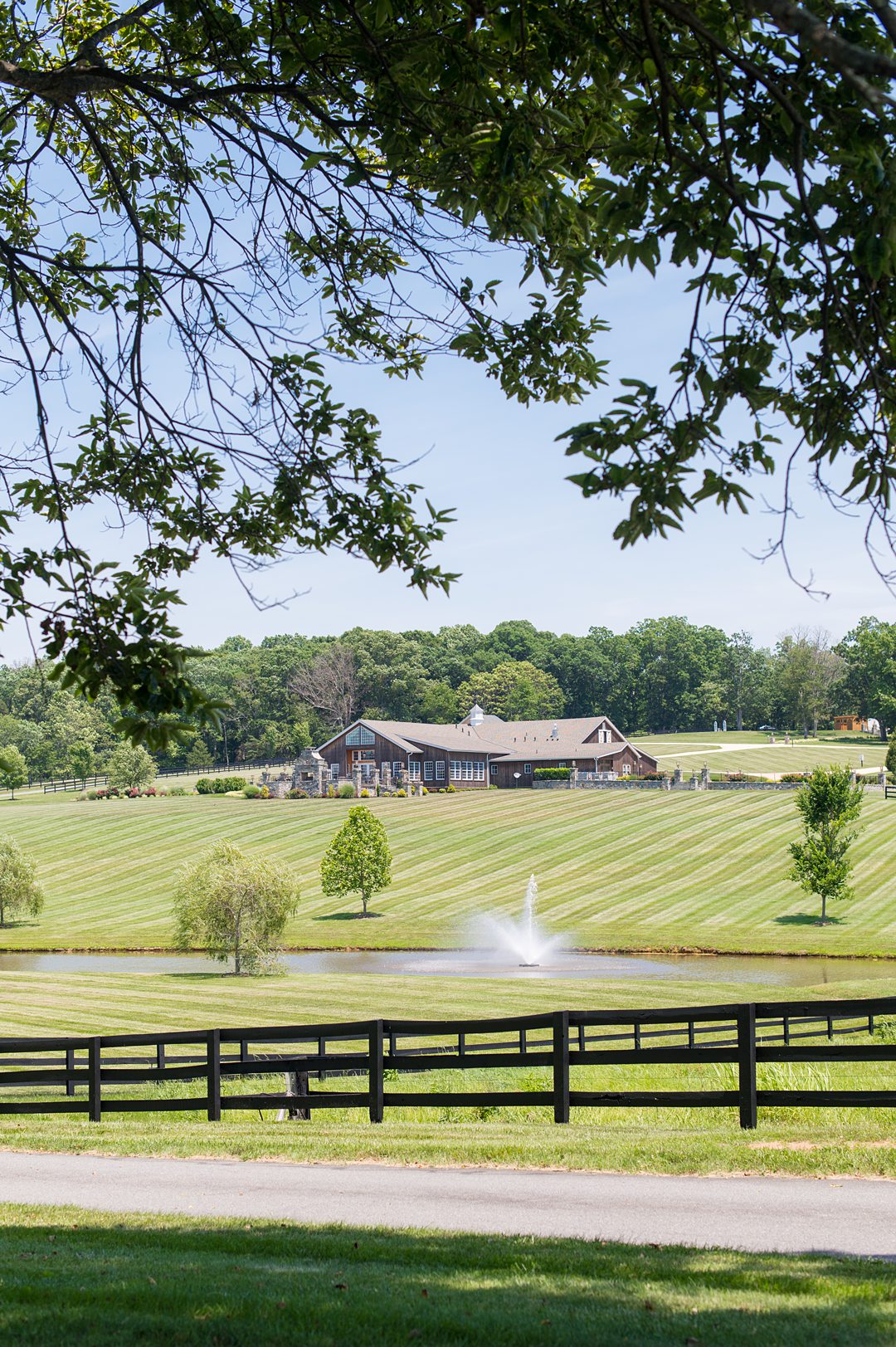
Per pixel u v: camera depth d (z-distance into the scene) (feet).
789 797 250.16
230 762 464.24
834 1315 17.58
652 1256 21.70
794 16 12.67
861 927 150.10
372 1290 19.33
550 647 623.36
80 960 142.31
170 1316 17.70
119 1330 17.07
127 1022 86.84
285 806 274.98
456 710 530.68
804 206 16.58
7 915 186.80
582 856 208.54
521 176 19.93
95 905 191.83
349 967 129.90
